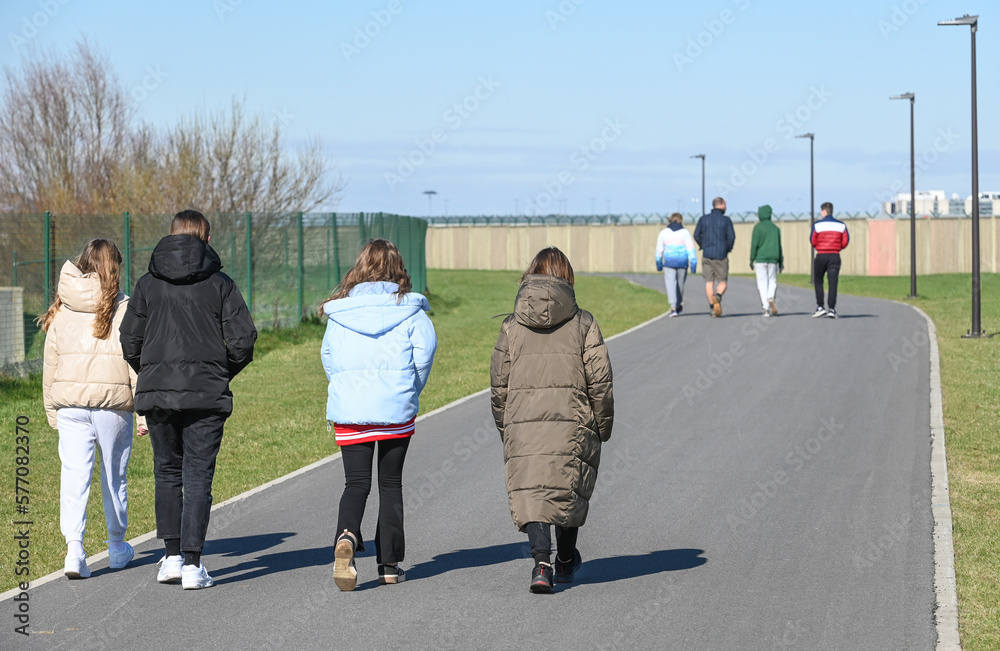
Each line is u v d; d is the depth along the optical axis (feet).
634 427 69.97
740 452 61.82
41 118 228.22
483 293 222.69
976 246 120.16
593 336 37.11
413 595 37.27
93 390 39.52
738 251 394.73
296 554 42.88
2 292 94.32
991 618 34.22
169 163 225.15
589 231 435.12
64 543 46.21
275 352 116.57
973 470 56.44
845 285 270.46
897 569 39.65
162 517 38.75
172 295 38.09
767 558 41.39
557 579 38.52
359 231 148.36
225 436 71.36
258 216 129.70
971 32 124.16
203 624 34.37
